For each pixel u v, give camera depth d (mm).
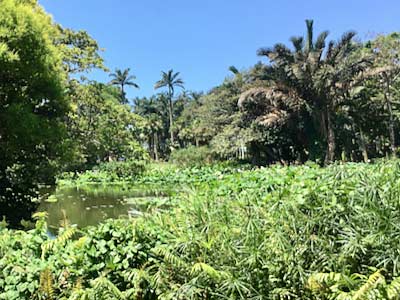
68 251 3062
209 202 3697
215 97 30859
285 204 3203
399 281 2330
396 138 24891
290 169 10938
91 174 21094
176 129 47281
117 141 19422
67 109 8852
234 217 3363
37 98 8172
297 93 21344
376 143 25359
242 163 25062
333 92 20734
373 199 2945
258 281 2744
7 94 7945
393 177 3387
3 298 2688
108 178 20750
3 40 7527
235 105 28422
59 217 9477
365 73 20578
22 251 3041
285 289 2650
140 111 51656
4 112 7539
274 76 21766
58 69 9023
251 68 28000
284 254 2789
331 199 3203
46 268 2787
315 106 21172
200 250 3014
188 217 3506
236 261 2844
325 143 21703
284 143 23469
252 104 23484
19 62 7648
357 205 3025
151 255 3131
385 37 23219
